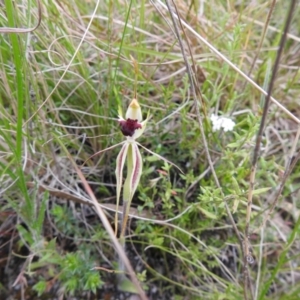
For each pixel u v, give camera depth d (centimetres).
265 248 17
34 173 15
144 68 18
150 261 17
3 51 15
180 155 17
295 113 20
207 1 20
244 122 17
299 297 14
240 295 16
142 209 16
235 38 16
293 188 18
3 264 16
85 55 18
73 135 17
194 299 16
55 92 17
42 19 15
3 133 12
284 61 21
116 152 17
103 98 17
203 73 19
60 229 17
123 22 18
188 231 16
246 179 17
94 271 16
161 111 17
